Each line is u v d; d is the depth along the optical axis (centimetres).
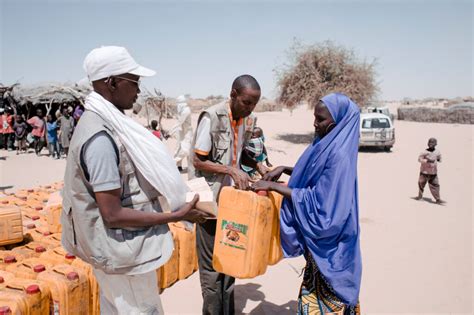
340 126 295
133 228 244
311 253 305
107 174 225
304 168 311
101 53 236
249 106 359
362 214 899
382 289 525
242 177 333
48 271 371
